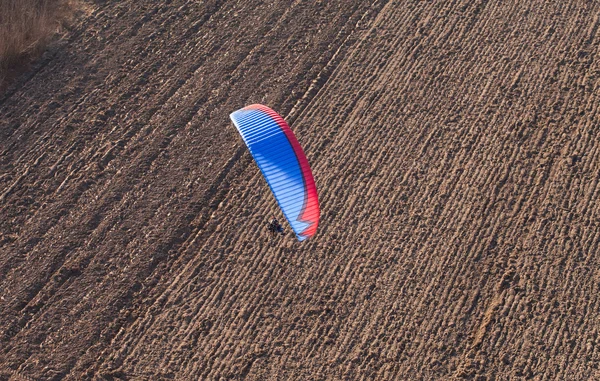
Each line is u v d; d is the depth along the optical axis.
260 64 76.69
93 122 71.12
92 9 83.94
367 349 53.19
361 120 70.19
